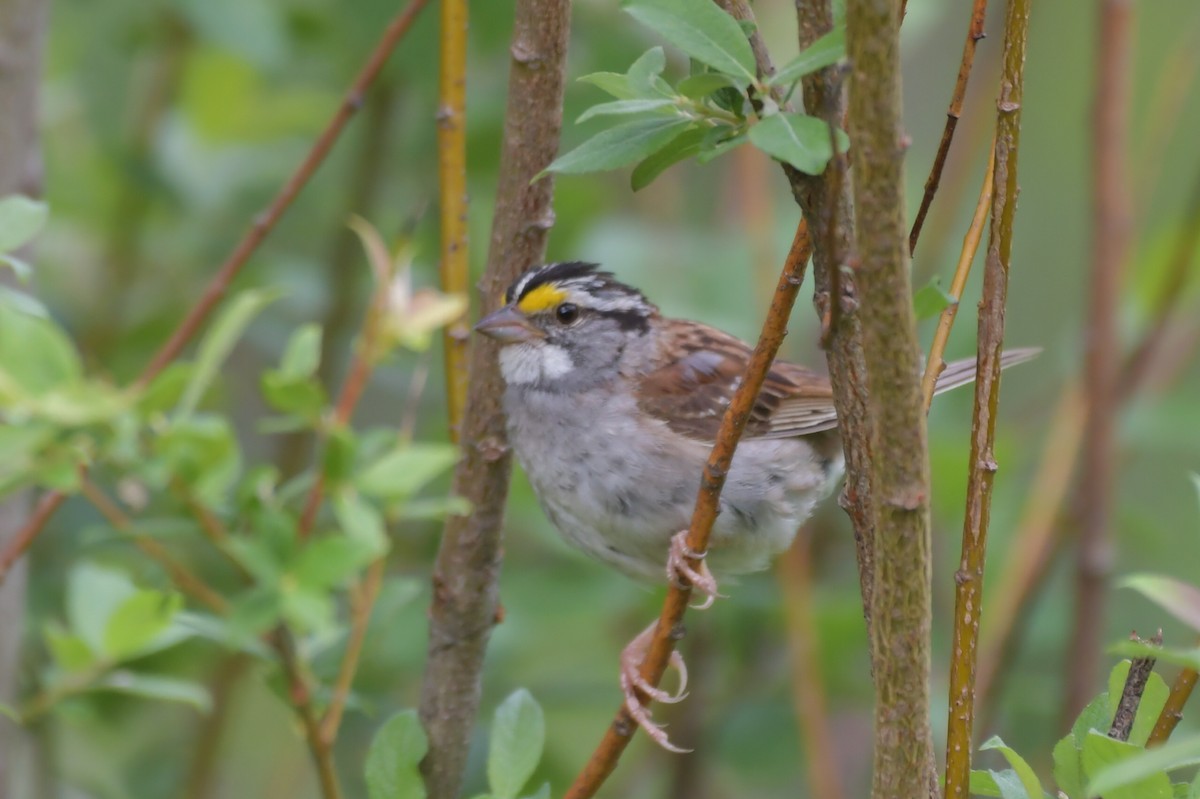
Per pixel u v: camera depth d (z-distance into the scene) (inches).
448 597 310.8
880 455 193.6
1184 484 573.9
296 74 506.3
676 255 483.8
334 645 310.8
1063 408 451.8
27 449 208.8
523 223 299.1
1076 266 627.2
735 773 463.2
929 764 207.9
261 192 498.6
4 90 335.9
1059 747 206.4
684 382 370.3
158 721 503.2
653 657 256.1
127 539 274.7
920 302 209.0
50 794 436.1
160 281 500.1
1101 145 404.5
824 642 453.1
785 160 187.9
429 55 430.9
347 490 224.1
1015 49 210.5
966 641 210.1
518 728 253.8
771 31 471.5
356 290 486.9
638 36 440.5
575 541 375.6
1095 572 408.8
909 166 565.3
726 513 366.6
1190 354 515.2
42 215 245.9
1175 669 474.6
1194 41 494.0
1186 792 204.5
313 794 481.7
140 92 514.6
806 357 513.3
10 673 342.0
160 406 218.7
